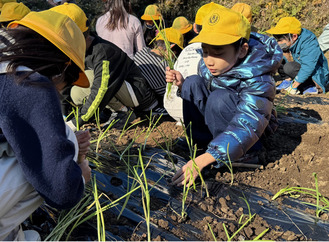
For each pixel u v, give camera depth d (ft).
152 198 7.30
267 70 7.68
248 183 8.11
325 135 9.50
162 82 11.69
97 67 9.68
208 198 7.42
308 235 6.63
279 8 28.35
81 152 6.14
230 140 7.45
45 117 4.59
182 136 10.02
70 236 6.25
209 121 8.45
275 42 7.84
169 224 6.70
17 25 5.19
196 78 8.83
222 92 8.07
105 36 14.51
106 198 7.21
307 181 8.38
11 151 4.90
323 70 16.28
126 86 11.00
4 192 4.82
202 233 6.57
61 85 5.50
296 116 11.53
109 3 14.16
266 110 7.64
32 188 5.15
